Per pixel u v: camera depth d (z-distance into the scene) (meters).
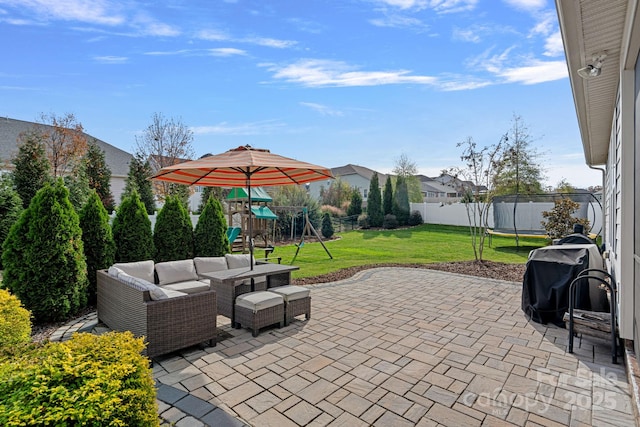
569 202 11.30
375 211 21.22
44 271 4.61
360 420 2.49
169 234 6.79
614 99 4.96
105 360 1.76
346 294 6.23
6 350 2.36
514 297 6.01
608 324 3.64
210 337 3.83
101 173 17.36
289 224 16.62
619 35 3.17
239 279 4.43
